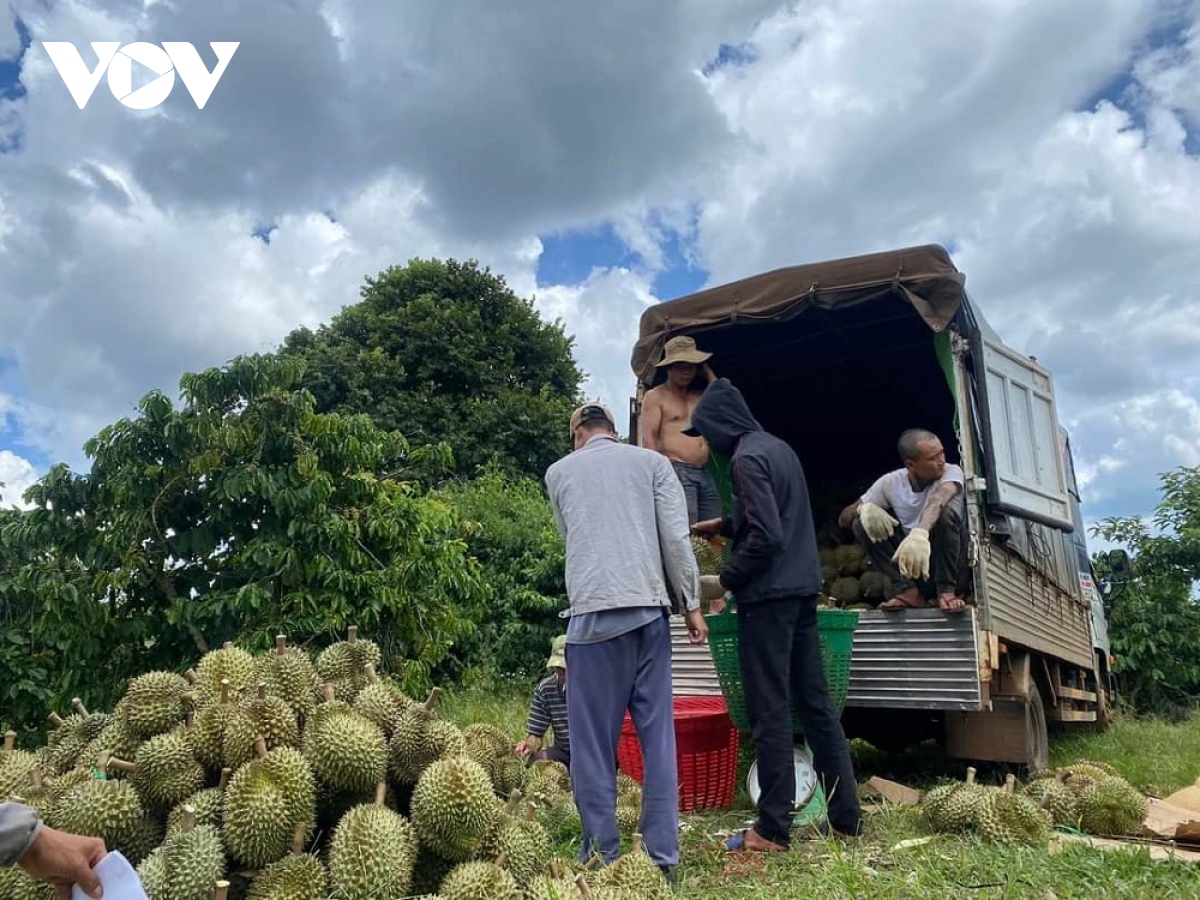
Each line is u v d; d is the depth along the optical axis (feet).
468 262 77.77
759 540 13.69
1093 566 33.55
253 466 25.48
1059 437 23.34
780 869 12.37
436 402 66.49
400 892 9.31
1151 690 43.60
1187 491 46.37
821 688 14.46
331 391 65.41
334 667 12.80
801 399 27.07
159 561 25.89
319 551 25.98
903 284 18.47
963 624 16.63
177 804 10.02
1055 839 12.77
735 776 17.34
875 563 19.40
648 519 13.06
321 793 10.30
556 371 77.77
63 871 6.70
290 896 8.90
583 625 12.63
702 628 13.38
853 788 14.25
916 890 10.70
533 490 57.21
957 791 14.14
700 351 23.11
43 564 25.31
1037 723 20.33
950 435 27.50
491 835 10.12
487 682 38.73
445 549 29.30
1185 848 13.07
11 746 11.74
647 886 9.82
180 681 11.71
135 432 25.76
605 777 12.34
